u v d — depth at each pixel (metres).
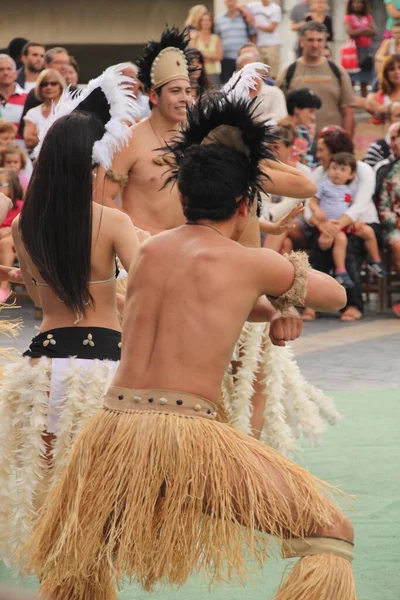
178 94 10.84
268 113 23.94
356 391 16.44
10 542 8.14
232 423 10.50
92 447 6.80
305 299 7.09
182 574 6.58
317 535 6.63
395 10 28.44
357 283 23.77
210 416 6.82
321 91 25.91
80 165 8.42
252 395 10.73
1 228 22.69
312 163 24.78
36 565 7.05
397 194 23.97
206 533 6.58
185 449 6.53
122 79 8.89
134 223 10.77
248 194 7.21
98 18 48.53
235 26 29.75
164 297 6.89
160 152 10.79
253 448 6.72
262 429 10.82
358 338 21.27
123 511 6.61
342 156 23.34
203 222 7.15
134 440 6.62
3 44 49.28
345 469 12.04
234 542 6.58
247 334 10.54
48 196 8.42
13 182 22.72
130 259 8.49
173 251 7.00
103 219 8.58
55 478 8.18
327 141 23.53
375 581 8.55
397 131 23.94
